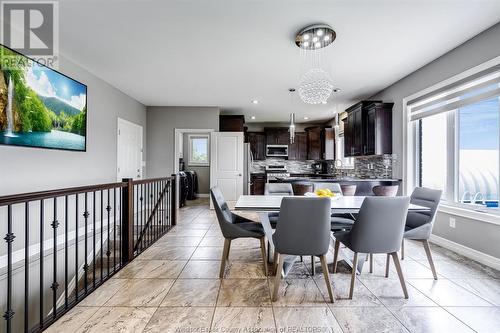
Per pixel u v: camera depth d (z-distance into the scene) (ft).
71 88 11.02
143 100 17.71
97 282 7.73
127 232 9.14
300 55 10.35
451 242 10.12
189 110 19.45
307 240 6.42
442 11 7.40
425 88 11.30
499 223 8.15
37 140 9.29
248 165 22.22
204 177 27.58
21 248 8.63
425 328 5.47
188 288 7.19
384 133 14.17
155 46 9.64
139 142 18.22
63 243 10.52
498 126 8.57
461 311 6.08
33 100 9.09
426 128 12.16
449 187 10.57
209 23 8.05
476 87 8.91
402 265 8.74
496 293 6.87
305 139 25.76
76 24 8.15
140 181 10.21
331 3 7.06
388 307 6.25
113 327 5.49
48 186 9.87
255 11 7.43
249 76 12.80
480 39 8.65
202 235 12.62
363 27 8.23
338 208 7.49
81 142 11.74
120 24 8.13
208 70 12.06
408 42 9.23
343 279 7.77
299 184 11.99
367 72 12.17
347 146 17.99
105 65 11.51
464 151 10.05
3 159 8.13
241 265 8.85
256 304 6.39
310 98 10.33
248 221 9.46
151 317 5.83
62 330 5.41
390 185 13.29
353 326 5.54
